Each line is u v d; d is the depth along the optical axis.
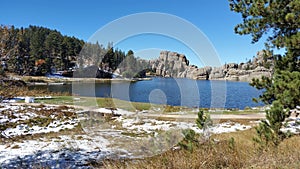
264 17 6.02
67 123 11.34
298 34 5.23
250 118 12.30
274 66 6.34
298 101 5.07
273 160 3.93
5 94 10.09
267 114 4.79
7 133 9.54
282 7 5.73
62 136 8.58
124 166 4.57
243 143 5.73
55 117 12.33
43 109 13.82
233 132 8.23
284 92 5.10
